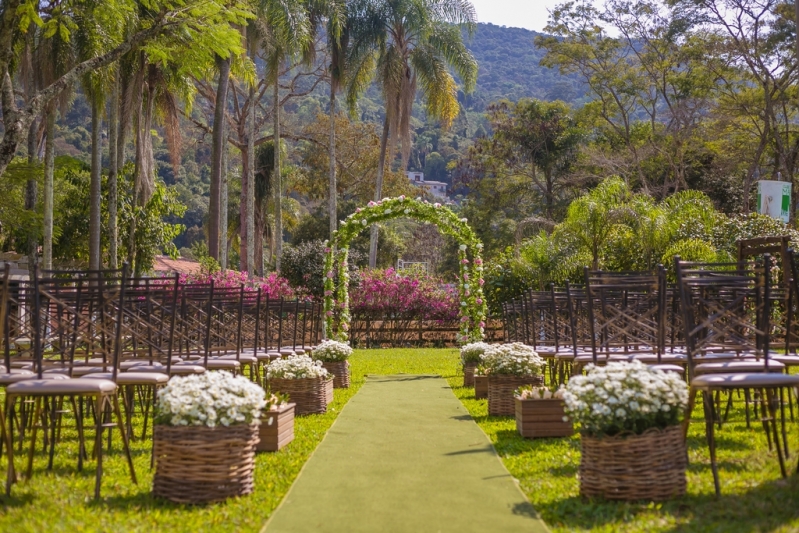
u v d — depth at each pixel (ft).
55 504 12.61
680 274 14.97
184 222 160.25
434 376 37.52
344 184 124.47
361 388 32.32
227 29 34.45
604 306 18.97
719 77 94.73
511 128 117.50
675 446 12.41
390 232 127.65
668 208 52.85
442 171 221.87
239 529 11.43
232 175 136.98
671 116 103.76
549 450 16.98
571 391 13.01
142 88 61.31
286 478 14.79
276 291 63.16
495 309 61.93
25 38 44.93
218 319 26.96
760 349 16.12
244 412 13.46
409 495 13.41
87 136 133.80
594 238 51.47
